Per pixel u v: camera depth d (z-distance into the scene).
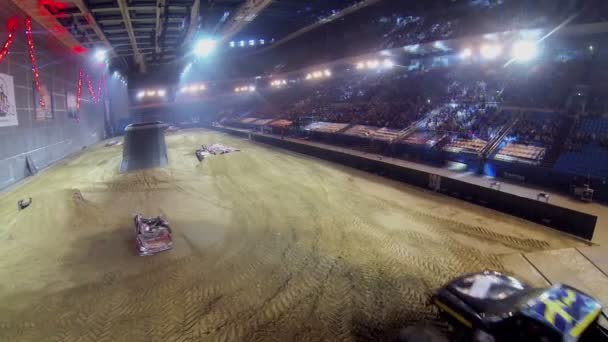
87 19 16.58
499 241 9.66
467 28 28.69
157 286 7.61
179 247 9.62
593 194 13.02
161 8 16.47
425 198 13.89
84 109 29.33
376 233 10.34
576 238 9.71
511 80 24.30
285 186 16.14
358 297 7.07
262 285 7.58
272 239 10.07
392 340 5.75
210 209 13.00
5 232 10.72
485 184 15.14
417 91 29.56
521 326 5.14
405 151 21.52
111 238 10.30
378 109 29.36
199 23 20.02
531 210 11.20
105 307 6.88
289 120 37.78
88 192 15.33
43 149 19.84
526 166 15.50
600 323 5.50
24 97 17.08
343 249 9.29
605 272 7.80
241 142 32.81
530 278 7.70
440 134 21.30
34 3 13.66
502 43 25.55
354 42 44.59
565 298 5.44
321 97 41.19
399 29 38.38
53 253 9.35
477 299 5.70
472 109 22.86
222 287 7.53
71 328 6.27
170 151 27.09
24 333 6.15
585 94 19.72
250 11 19.16
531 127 18.55
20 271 8.39
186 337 5.96
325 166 20.81
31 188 15.62
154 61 36.72
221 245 9.71
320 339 5.89
